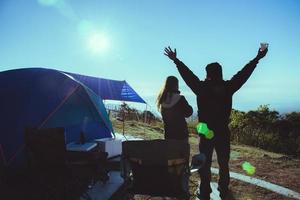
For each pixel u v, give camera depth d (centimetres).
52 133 425
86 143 651
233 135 1325
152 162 365
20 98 654
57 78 696
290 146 1108
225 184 454
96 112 737
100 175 559
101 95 1275
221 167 454
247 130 1309
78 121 751
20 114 641
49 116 657
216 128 437
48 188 426
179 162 363
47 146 427
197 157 372
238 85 440
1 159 607
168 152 361
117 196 515
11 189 520
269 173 682
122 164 380
